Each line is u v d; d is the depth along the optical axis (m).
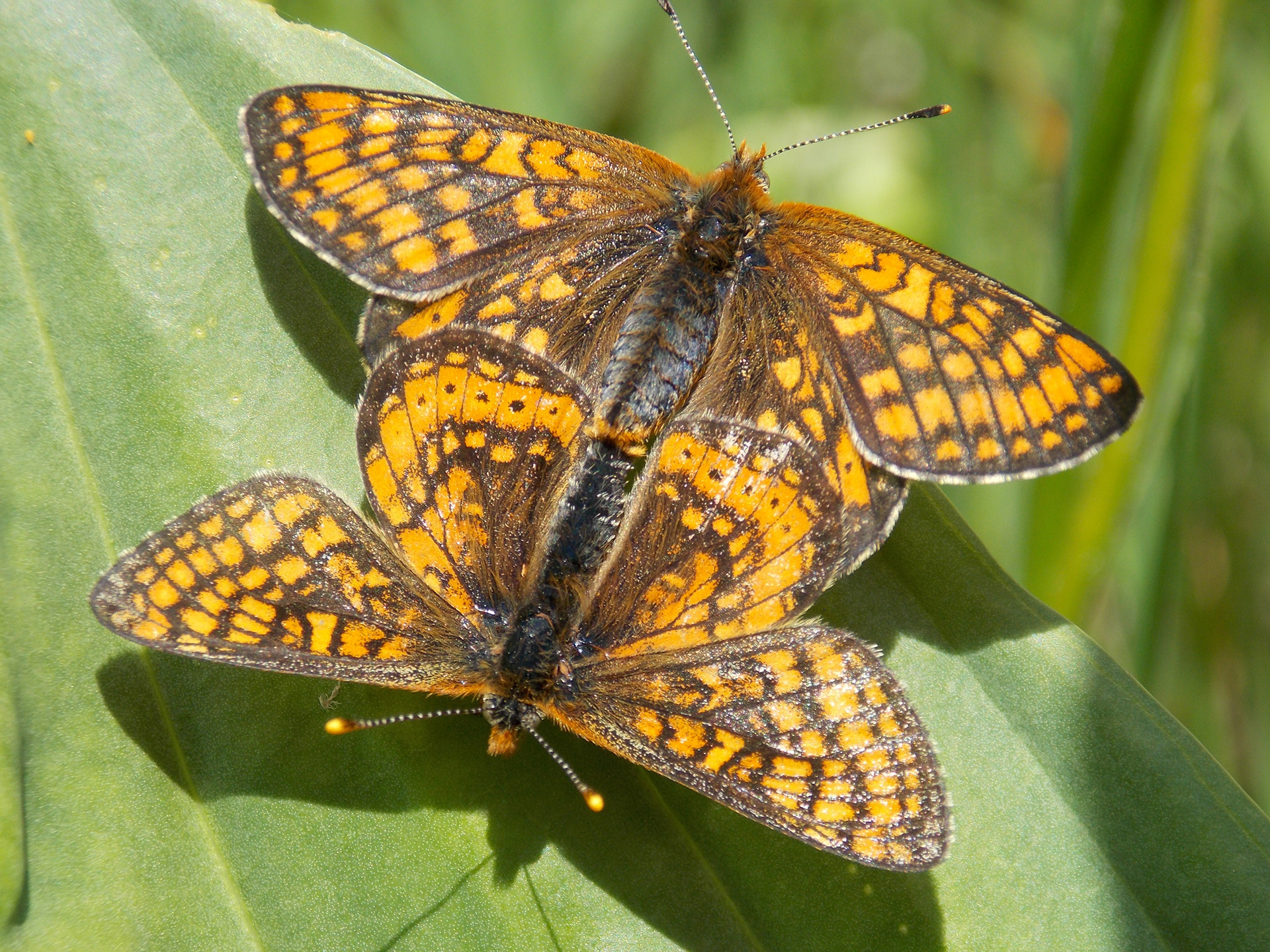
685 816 0.23
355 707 0.23
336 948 0.23
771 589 0.22
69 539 0.23
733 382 0.23
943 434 0.23
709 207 0.23
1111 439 0.23
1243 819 0.23
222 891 0.23
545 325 0.23
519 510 0.23
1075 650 0.23
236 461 0.23
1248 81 0.26
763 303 0.23
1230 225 0.26
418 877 0.23
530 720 0.22
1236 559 0.26
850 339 0.23
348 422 0.23
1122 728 0.23
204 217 0.23
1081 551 0.25
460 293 0.23
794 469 0.22
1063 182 0.25
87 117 0.23
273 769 0.23
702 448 0.23
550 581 0.23
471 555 0.23
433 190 0.23
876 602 0.23
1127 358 0.25
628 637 0.22
